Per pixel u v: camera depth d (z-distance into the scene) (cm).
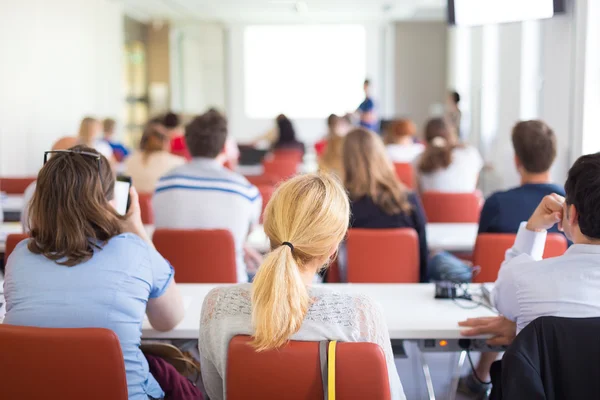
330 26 1327
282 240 147
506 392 150
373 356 140
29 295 164
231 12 1225
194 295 234
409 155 645
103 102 1031
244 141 1352
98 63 1005
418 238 313
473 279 276
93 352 151
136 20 1293
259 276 142
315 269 154
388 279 294
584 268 166
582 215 163
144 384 171
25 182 555
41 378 153
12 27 719
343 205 150
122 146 846
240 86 1350
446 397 295
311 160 1051
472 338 202
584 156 167
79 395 154
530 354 151
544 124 287
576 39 361
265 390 144
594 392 150
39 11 788
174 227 302
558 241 243
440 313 214
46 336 151
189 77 1358
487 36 952
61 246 167
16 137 730
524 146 283
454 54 1257
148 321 198
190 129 304
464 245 335
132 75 1270
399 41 1344
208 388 162
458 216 413
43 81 802
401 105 1358
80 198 168
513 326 194
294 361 142
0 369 154
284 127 881
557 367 152
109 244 171
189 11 1212
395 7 1176
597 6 350
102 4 1021
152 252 180
